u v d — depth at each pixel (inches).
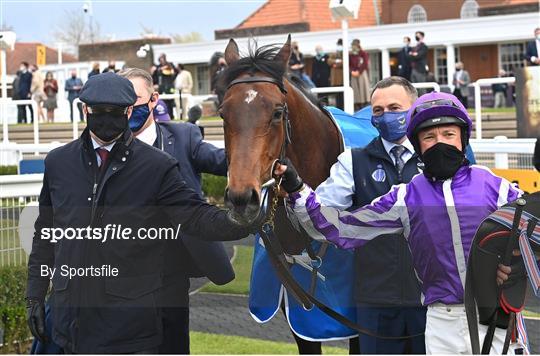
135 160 124.2
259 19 1005.2
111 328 122.0
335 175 149.6
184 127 163.8
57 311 124.0
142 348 123.3
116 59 1025.5
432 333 121.0
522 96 333.1
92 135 123.8
